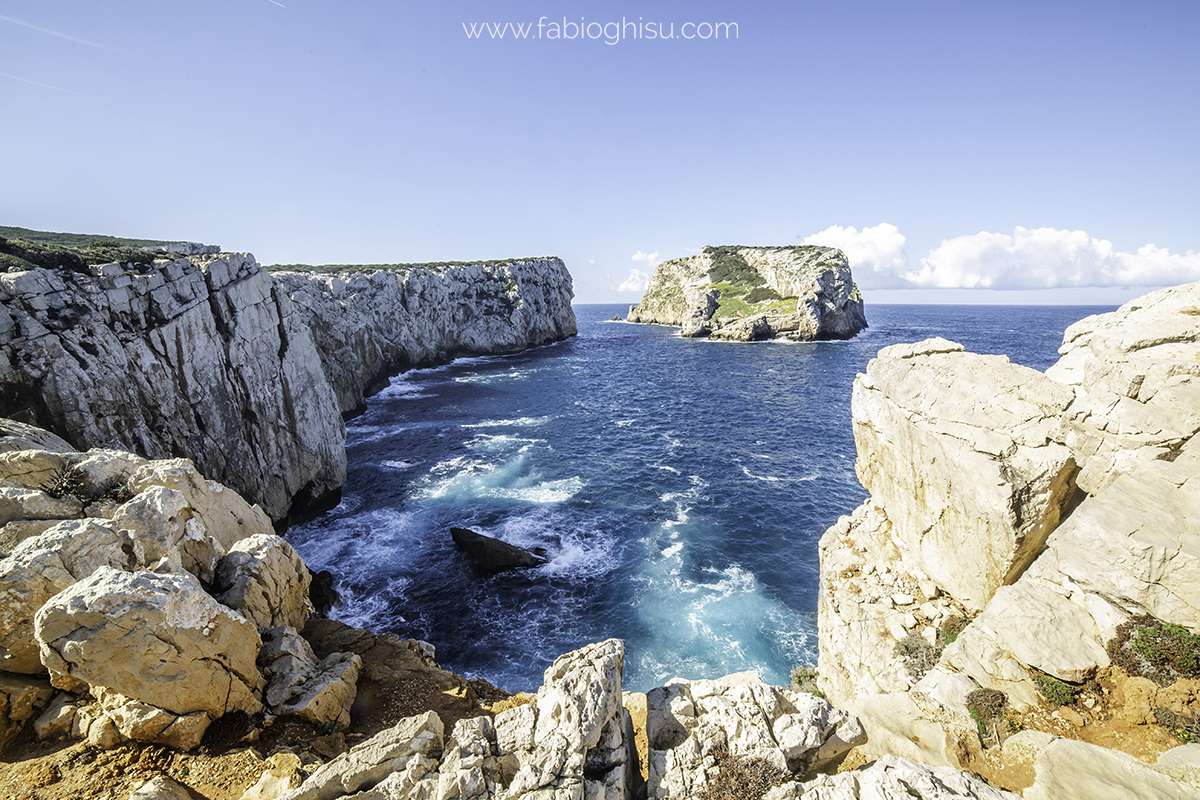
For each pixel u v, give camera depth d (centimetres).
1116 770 840
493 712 1264
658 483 3834
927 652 1301
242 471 2886
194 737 955
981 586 1327
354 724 1166
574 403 6494
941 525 1414
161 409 2472
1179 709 917
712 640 2208
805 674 1866
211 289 2903
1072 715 990
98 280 2348
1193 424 1080
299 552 2941
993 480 1243
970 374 1395
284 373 3338
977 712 1032
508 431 5281
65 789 854
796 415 5681
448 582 2630
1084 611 1094
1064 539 1145
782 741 895
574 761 785
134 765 905
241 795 861
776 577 2645
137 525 1202
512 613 2398
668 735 924
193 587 1020
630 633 2262
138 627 905
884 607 1498
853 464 4191
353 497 3706
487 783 772
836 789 779
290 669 1182
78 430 2122
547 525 3197
